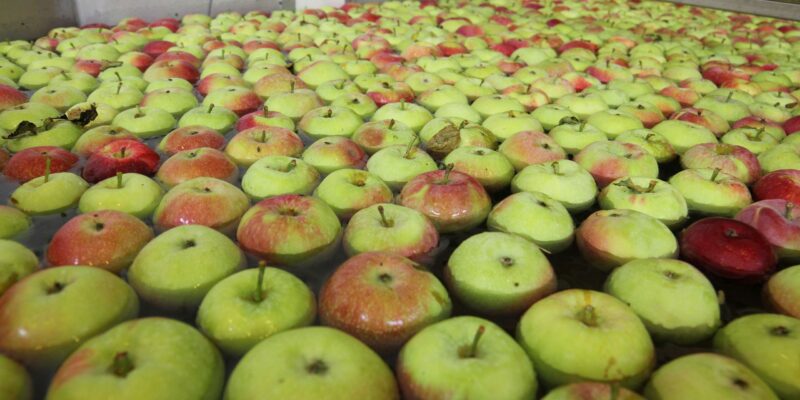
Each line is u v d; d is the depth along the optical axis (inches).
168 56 31.4
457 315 13.3
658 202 17.1
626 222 15.4
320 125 22.6
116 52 32.7
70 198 16.5
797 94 31.0
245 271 12.9
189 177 17.9
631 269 13.6
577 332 11.2
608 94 28.0
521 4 61.6
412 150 19.9
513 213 16.1
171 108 24.2
